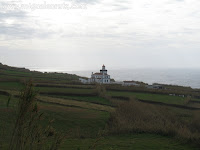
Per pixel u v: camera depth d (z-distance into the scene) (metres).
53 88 64.56
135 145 23.09
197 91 96.69
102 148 20.72
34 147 7.57
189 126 37.47
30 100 7.47
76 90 64.81
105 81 111.00
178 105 58.09
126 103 43.44
